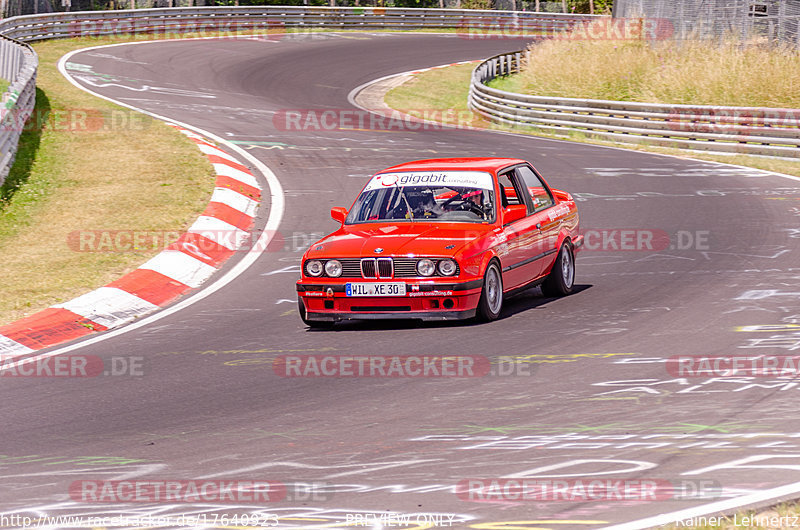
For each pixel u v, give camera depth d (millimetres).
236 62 142000
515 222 35188
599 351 28328
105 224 50219
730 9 111250
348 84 131125
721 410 22391
